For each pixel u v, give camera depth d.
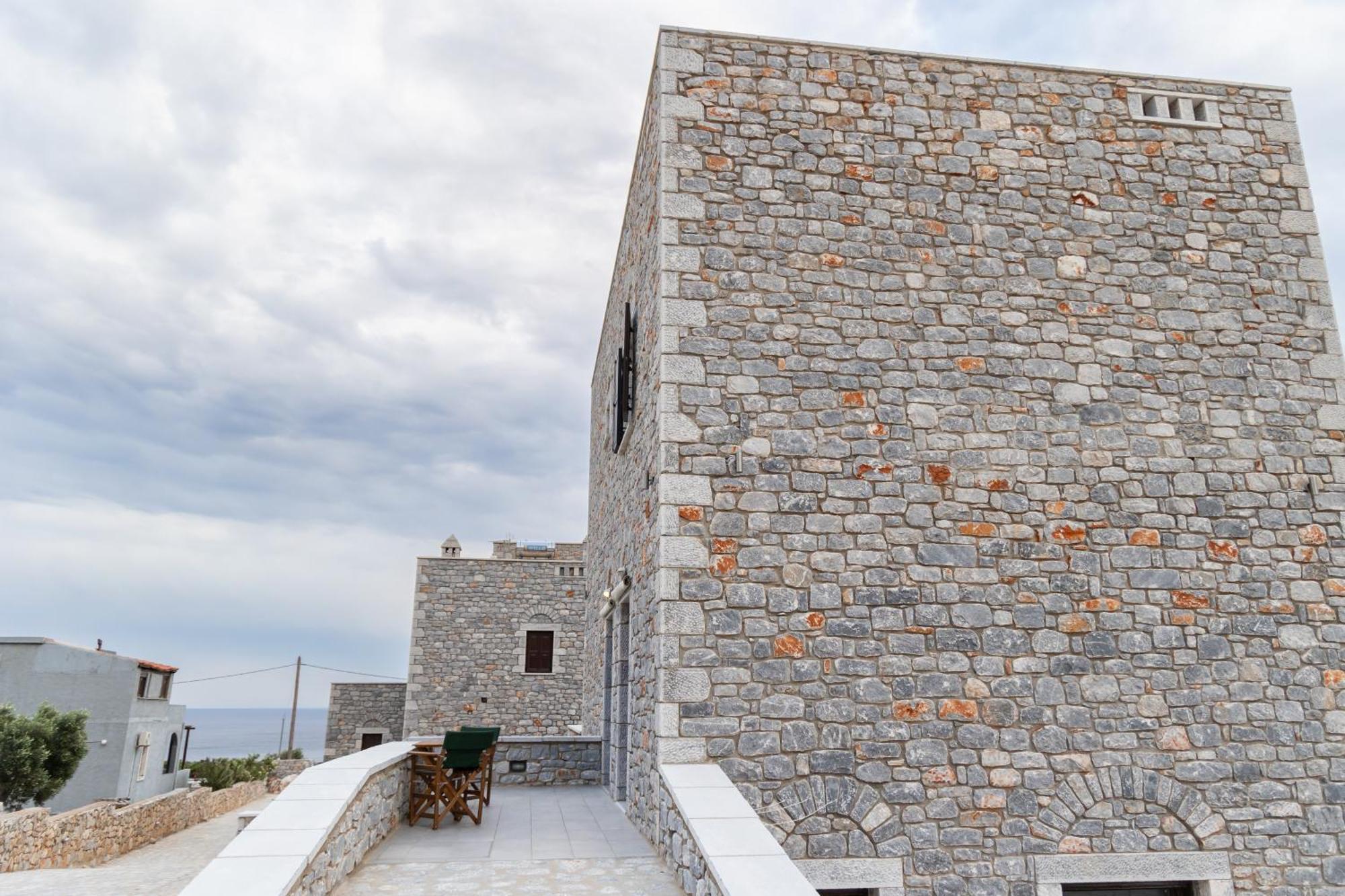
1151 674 7.75
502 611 23.70
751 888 4.80
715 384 7.88
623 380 11.17
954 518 7.88
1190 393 8.48
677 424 7.74
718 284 8.11
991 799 7.27
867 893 7.12
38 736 17.22
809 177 8.48
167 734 24.39
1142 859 7.31
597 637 15.38
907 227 8.51
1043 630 7.72
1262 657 7.93
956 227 8.57
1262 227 9.03
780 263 8.24
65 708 21.41
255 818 5.49
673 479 7.60
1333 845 7.57
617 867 6.70
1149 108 9.27
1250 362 8.65
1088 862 7.24
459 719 22.97
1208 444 8.38
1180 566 8.05
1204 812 7.49
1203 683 7.78
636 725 8.98
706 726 7.12
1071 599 7.82
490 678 23.30
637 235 10.46
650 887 6.09
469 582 23.78
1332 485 8.45
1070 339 8.46
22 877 11.12
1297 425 8.55
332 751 28.27
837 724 7.27
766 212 8.34
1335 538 8.31
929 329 8.29
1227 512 8.24
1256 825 7.52
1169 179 9.01
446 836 7.92
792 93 8.66
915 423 8.05
